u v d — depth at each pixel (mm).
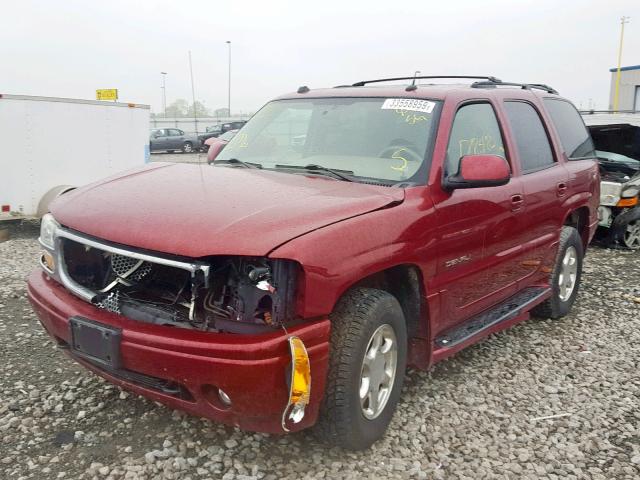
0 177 10250
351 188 3578
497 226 4332
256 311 2854
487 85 4914
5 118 10156
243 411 2855
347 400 3111
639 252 9344
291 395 2750
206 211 3090
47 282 3578
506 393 4301
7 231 10320
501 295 4711
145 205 3254
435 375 4531
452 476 3279
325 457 3348
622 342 5402
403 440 3594
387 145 4027
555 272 5586
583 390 4402
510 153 4707
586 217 6164
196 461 3252
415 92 4320
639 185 9133
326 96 4672
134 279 3162
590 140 6566
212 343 2775
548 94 5875
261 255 2771
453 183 3785
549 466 3408
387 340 3436
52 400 3861
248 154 4531
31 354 4625
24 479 3049
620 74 38250
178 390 3008
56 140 10758
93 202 3443
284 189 3477
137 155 12359
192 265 2834
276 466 3248
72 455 3277
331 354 3096
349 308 3188
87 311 3164
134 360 2922
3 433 3469
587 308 6395
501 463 3422
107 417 3672
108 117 11539
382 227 3262
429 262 3627
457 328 4289
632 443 3703
